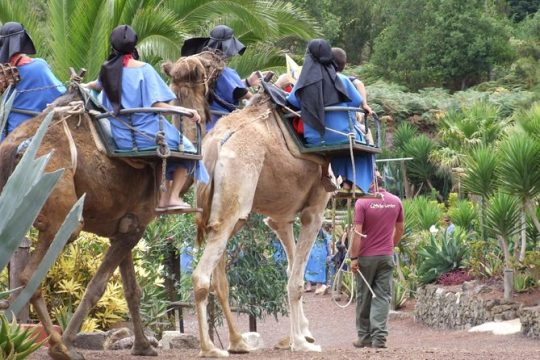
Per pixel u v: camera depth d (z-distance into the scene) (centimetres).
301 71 1140
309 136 1138
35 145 709
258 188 1125
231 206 1077
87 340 1252
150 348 1080
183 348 1331
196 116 980
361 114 1227
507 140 1997
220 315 1570
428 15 6850
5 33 1013
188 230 1534
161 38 2219
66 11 2172
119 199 967
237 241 1531
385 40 6894
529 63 6619
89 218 967
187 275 1591
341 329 2242
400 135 4756
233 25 2464
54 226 904
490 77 6738
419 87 6731
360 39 7500
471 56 6662
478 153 2091
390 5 7444
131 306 1073
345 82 1152
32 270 896
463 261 2323
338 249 2216
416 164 4459
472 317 2069
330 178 1173
